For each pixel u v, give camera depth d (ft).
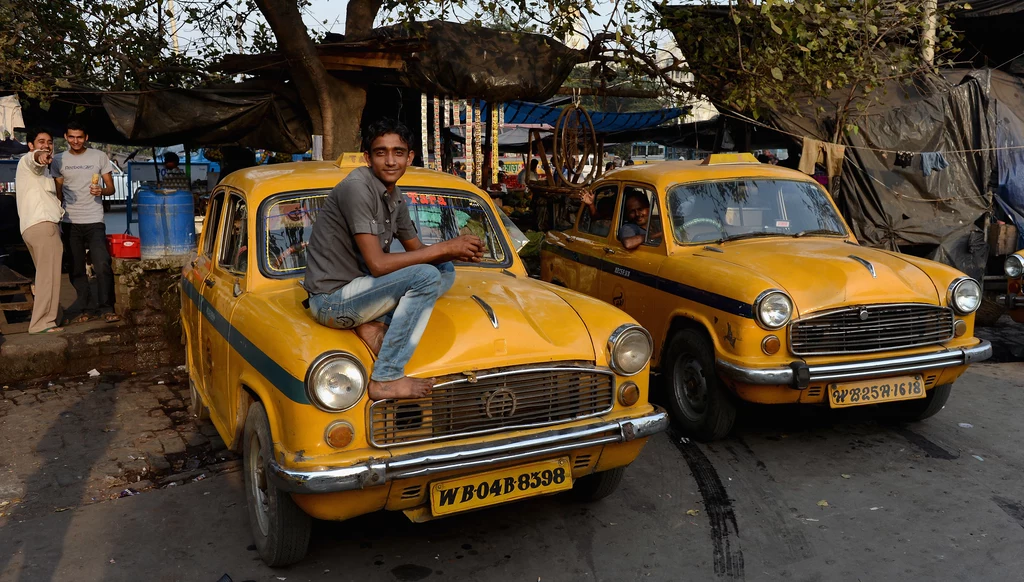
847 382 15.46
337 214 10.48
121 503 14.11
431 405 10.41
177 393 20.65
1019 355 24.47
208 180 55.01
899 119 29.40
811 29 26.05
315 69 26.89
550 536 12.82
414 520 10.84
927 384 16.48
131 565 11.84
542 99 30.76
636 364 11.76
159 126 27.61
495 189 31.50
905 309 15.79
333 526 13.24
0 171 66.54
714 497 14.30
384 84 31.40
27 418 18.65
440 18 26.55
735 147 34.12
